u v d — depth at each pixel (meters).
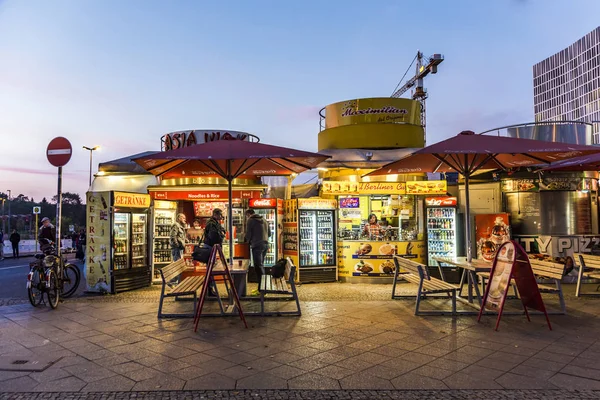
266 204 11.22
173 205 11.66
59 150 8.99
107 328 6.61
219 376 4.61
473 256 11.48
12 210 81.31
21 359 5.15
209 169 8.85
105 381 4.48
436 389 4.28
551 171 11.09
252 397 4.09
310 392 4.21
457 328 6.55
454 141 7.69
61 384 4.40
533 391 4.22
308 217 11.27
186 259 10.92
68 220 64.69
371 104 13.49
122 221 10.08
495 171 12.06
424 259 11.45
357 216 11.79
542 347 5.61
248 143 7.76
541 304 6.61
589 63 103.62
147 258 10.88
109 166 12.47
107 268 9.71
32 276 8.02
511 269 6.52
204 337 6.10
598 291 9.68
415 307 7.82
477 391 4.23
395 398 4.08
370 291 9.88
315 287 10.48
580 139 12.95
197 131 12.16
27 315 7.51
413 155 7.68
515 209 11.89
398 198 12.21
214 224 9.15
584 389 4.27
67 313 7.65
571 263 11.07
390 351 5.44
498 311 6.74
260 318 7.22
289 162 8.49
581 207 11.59
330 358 5.18
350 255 11.23
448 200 11.31
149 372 4.73
